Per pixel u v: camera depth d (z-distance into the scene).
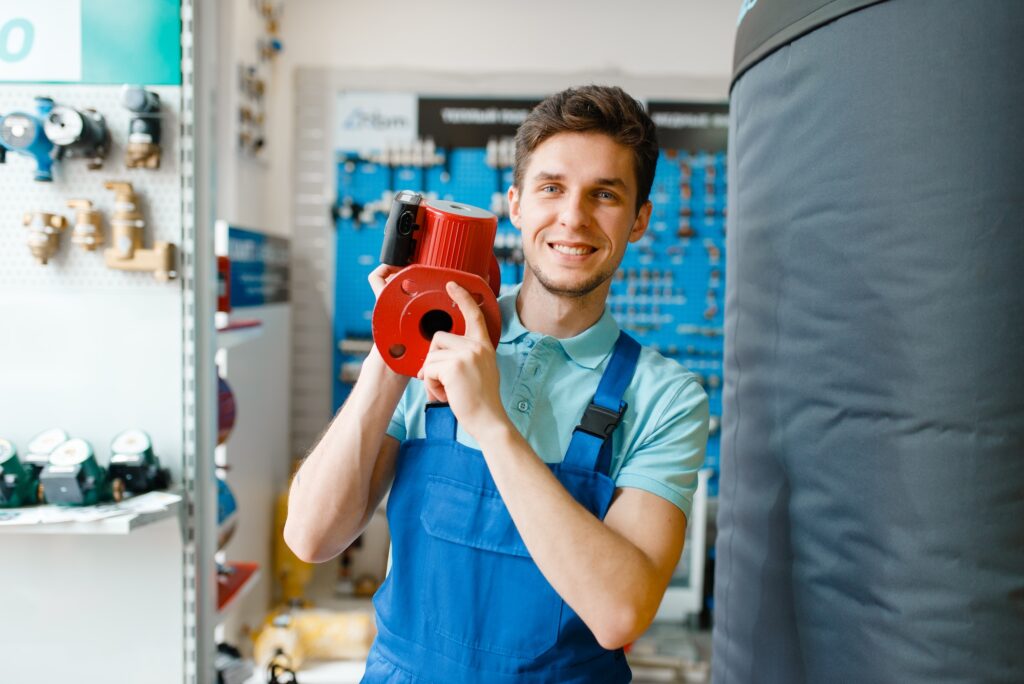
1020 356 0.87
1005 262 0.87
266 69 4.30
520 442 0.93
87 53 1.83
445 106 4.43
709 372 4.46
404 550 1.09
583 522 0.90
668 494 1.01
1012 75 0.86
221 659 2.62
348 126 4.44
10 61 1.83
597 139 0.99
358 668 3.32
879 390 0.95
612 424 1.04
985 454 0.88
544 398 1.08
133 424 1.88
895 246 0.93
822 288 1.02
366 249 4.46
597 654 1.05
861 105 0.95
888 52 0.93
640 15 4.44
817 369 1.03
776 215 1.10
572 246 1.01
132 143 1.80
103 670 1.85
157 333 1.87
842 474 1.00
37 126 1.73
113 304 1.87
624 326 4.47
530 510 0.90
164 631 1.85
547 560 0.90
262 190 4.33
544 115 1.02
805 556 1.07
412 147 4.44
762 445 1.17
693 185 4.45
